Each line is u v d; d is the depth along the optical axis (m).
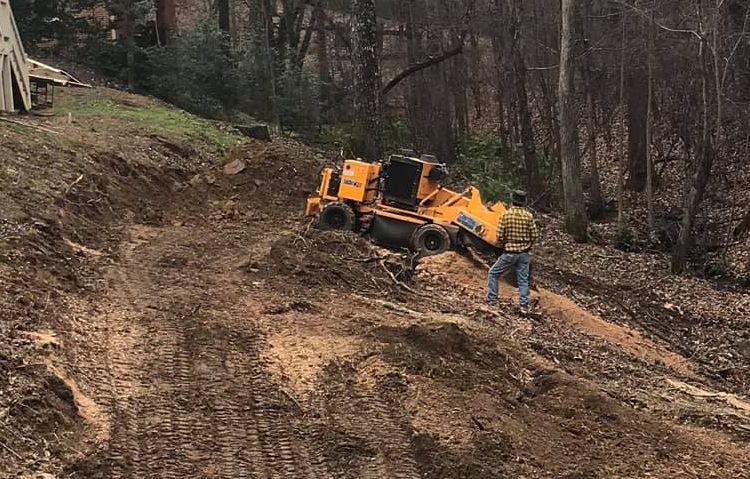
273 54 28.84
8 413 5.90
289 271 11.50
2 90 17.22
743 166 27.36
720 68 21.56
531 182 27.55
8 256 9.12
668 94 31.12
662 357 12.88
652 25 23.78
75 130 17.27
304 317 9.66
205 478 5.97
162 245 12.64
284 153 18.27
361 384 7.95
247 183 17.14
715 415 9.14
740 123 27.56
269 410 7.15
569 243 21.73
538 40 31.17
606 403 8.59
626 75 28.39
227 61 25.97
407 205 14.34
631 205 28.53
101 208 13.52
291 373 8.00
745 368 13.09
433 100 30.55
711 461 7.80
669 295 17.75
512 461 7.02
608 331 13.17
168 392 7.20
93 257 11.09
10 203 11.08
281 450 6.55
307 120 27.48
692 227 21.34
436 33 32.53
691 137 26.81
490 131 35.91
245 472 6.15
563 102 22.12
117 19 26.72
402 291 11.91
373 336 9.09
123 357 7.79
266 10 30.05
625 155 33.97
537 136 33.59
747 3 24.61
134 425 6.56
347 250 12.96
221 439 6.58
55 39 27.39
